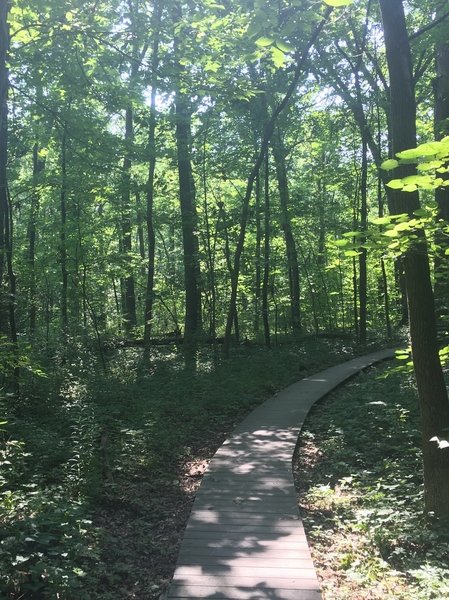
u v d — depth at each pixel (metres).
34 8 8.67
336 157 22.55
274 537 5.00
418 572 4.39
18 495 5.61
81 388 11.44
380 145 19.98
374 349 20.84
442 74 14.93
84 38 9.41
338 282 30.03
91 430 7.82
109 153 10.52
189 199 18.58
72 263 17.70
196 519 5.46
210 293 21.67
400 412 9.60
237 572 4.29
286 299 27.38
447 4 13.08
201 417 10.38
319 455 8.30
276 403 11.59
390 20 5.57
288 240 22.88
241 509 5.73
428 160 3.64
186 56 9.09
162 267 27.41
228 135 18.19
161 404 10.94
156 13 10.79
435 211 4.35
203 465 7.77
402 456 7.97
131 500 6.37
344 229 20.12
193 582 4.13
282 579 4.18
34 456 7.31
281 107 13.78
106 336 18.45
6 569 3.96
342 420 10.00
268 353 17.92
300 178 24.81
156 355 17.52
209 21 8.66
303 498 6.41
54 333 18.95
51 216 19.94
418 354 5.66
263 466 7.27
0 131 9.89
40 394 10.47
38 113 10.93
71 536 4.65
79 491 6.26
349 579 4.39
